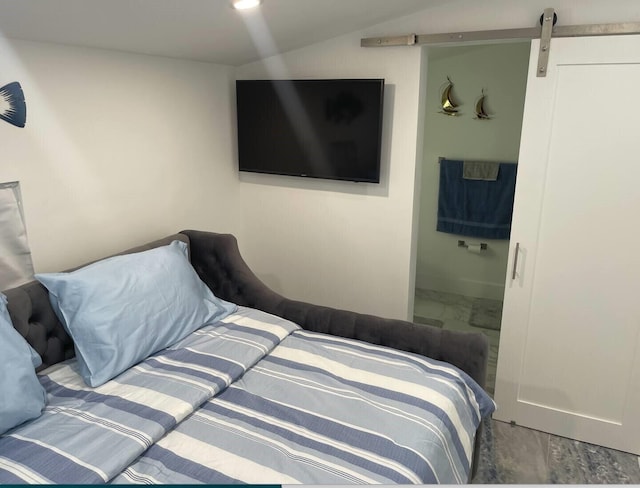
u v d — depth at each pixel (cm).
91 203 221
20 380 150
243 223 326
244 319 222
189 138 271
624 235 223
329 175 280
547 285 243
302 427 156
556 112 222
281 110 282
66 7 160
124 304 183
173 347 196
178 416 155
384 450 146
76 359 191
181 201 272
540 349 252
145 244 239
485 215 402
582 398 250
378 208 282
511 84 374
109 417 153
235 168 313
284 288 326
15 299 174
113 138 227
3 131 182
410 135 263
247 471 136
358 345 208
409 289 290
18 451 138
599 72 212
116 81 224
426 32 247
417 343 209
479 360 200
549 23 214
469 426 179
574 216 230
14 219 190
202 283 231
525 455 243
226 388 176
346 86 261
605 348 239
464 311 397
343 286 305
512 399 265
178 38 220
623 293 229
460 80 387
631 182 217
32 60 188
